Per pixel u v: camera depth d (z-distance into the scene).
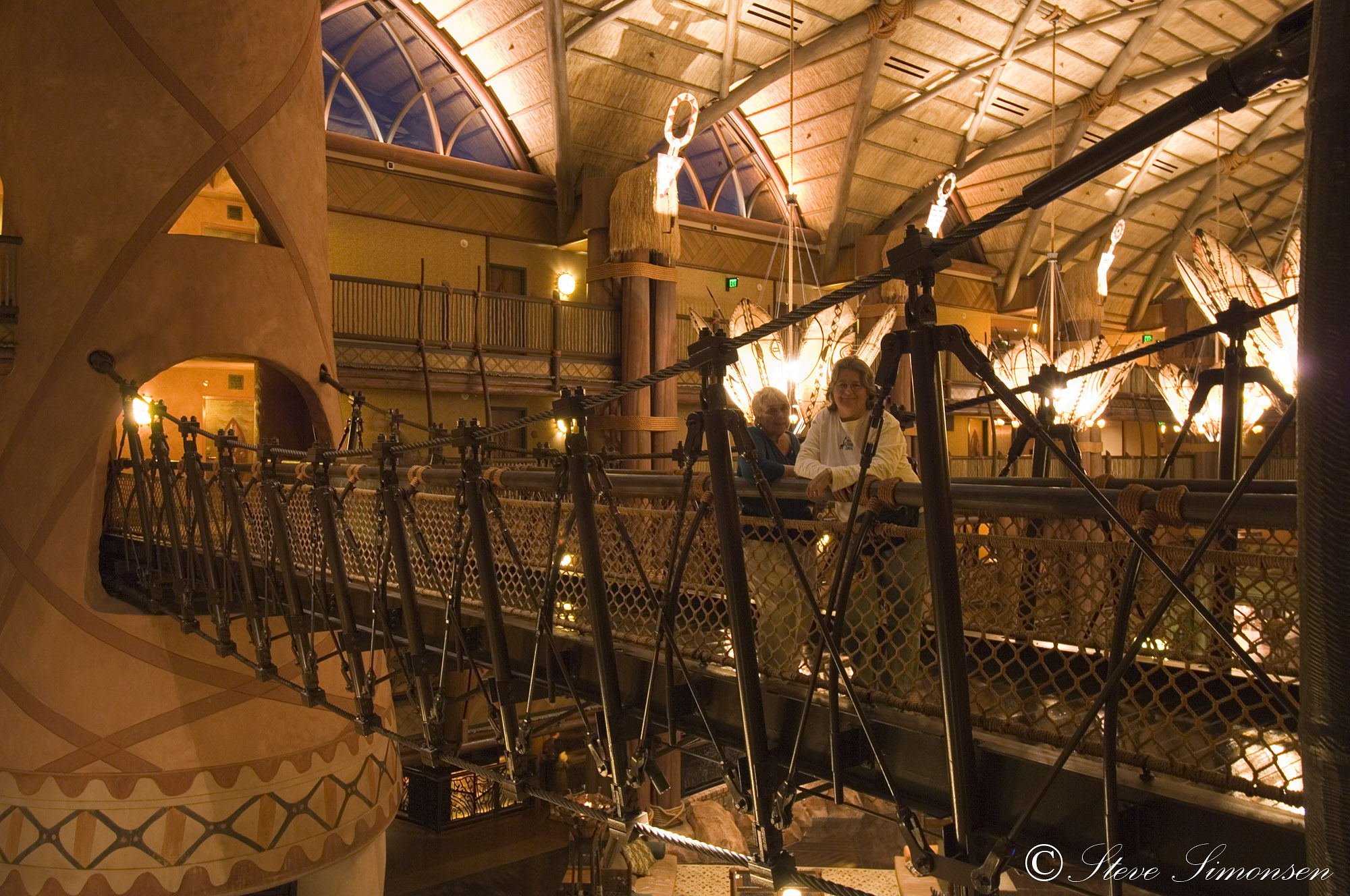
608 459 4.10
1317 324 1.27
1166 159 21.62
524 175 17.25
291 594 6.30
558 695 4.73
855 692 2.98
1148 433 28.89
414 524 5.08
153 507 8.76
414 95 16.11
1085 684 3.33
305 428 11.36
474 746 15.00
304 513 7.11
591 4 14.99
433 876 13.34
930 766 3.14
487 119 16.91
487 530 4.38
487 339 15.64
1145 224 24.25
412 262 16.14
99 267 9.52
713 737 3.57
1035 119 19.92
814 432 3.63
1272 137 21.53
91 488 9.39
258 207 10.19
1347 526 1.24
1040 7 16.94
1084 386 14.11
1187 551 2.44
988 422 24.03
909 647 3.24
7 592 9.41
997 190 21.41
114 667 9.14
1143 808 2.59
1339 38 1.25
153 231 9.62
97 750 9.05
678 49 16.27
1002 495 2.77
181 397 16.20
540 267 17.75
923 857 2.76
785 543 3.02
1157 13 17.00
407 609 4.97
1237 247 26.42
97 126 9.61
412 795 15.20
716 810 15.56
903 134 19.25
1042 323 23.27
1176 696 3.18
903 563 3.16
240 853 9.23
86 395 9.41
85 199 9.57
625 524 4.44
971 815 2.52
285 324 10.28
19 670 9.27
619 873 12.77
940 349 2.31
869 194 20.33
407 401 15.69
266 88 10.22
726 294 19.67
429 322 15.34
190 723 9.20
